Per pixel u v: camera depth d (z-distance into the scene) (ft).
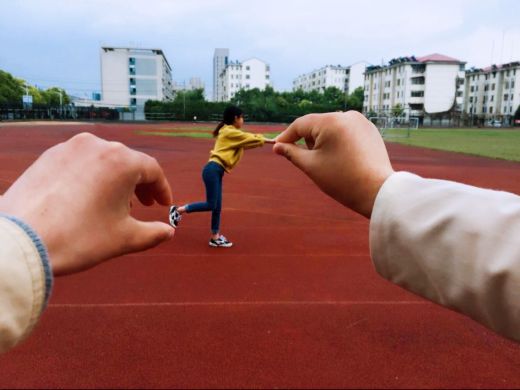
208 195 16.12
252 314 10.80
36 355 8.85
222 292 12.12
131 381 8.16
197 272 13.61
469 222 1.75
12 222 1.46
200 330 9.96
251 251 15.96
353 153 2.09
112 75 306.96
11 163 42.09
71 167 1.68
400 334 9.96
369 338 9.78
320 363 8.80
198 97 248.11
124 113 216.13
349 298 11.87
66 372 8.37
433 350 9.36
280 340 9.61
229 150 16.02
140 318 10.46
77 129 116.67
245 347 9.30
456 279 1.76
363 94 304.71
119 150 1.72
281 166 45.27
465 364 8.91
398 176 2.01
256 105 212.64
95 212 1.63
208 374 8.39
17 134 90.58
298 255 15.60
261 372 8.48
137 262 14.30
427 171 44.09
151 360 8.79
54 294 11.68
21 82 236.63
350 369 8.64
